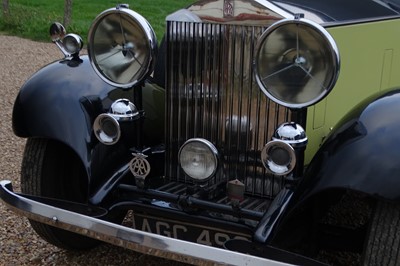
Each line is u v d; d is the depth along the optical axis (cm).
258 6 258
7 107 679
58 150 320
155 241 243
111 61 283
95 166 293
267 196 279
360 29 322
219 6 268
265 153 245
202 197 272
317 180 238
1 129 593
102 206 288
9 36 1220
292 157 239
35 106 303
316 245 282
